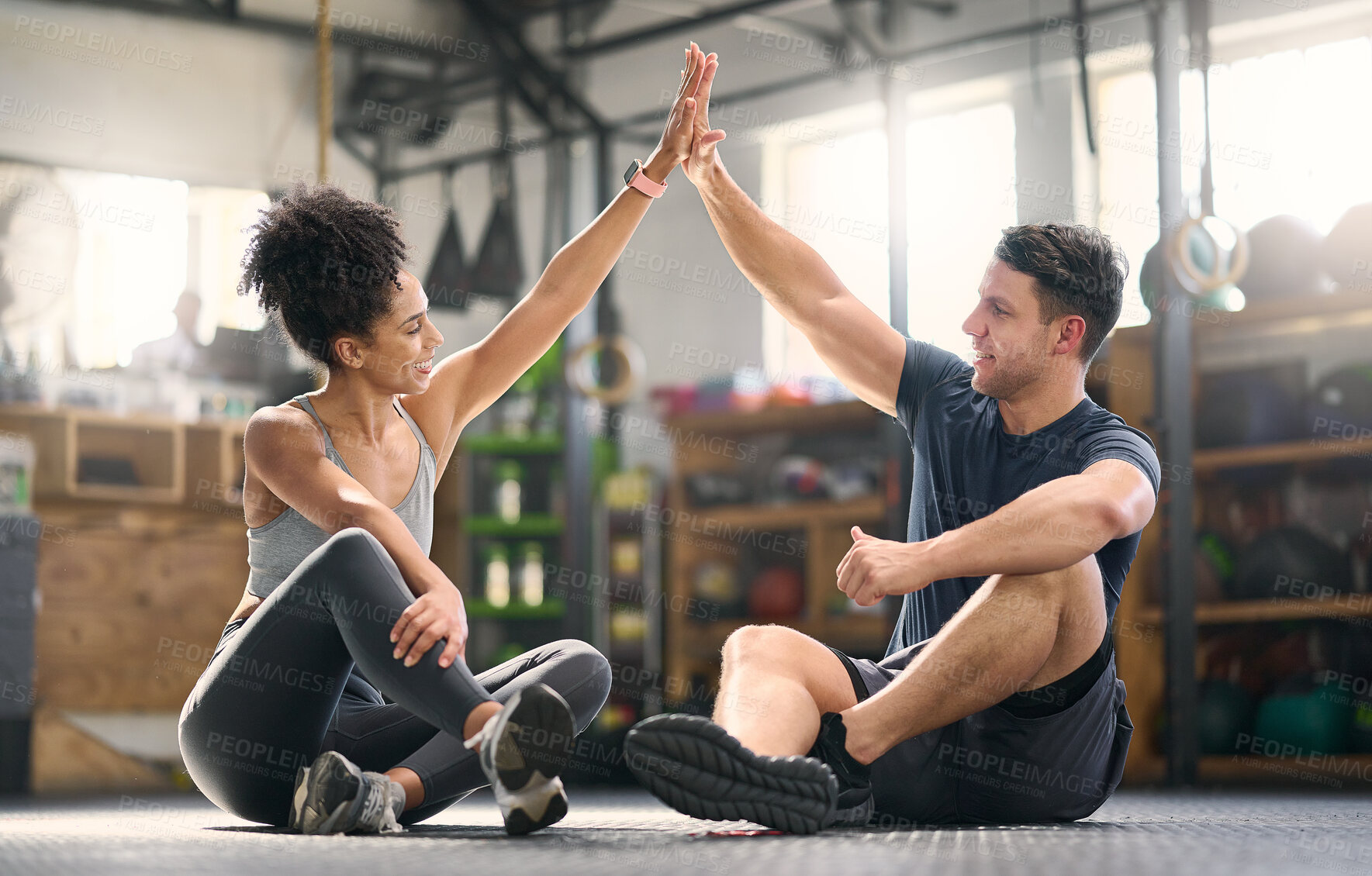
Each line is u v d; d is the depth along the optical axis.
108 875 0.98
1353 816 2.11
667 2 5.94
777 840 1.30
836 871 0.99
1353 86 4.95
